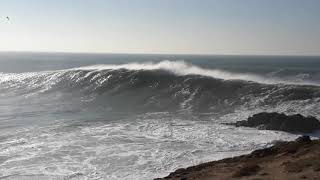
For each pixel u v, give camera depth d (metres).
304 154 17.06
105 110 36.72
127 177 17.58
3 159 19.98
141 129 27.23
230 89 40.22
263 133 26.20
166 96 41.47
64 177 17.50
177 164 19.45
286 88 38.06
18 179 17.19
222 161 18.47
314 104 34.06
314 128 27.67
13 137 24.66
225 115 33.03
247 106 35.91
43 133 25.83
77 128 27.50
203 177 15.63
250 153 20.00
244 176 15.22
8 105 39.47
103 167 18.92
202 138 24.69
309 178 13.91
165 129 27.25
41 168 18.67
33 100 42.97
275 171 15.35
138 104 39.75
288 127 27.39
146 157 20.55
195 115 33.53
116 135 25.31
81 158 20.28
